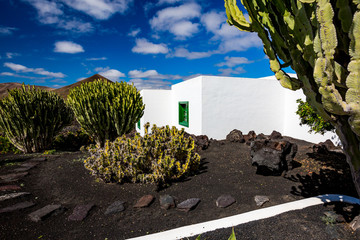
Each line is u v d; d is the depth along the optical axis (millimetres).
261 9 2143
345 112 1592
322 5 1479
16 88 6621
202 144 6234
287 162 4238
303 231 2203
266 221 2400
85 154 6164
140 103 6652
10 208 2951
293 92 8633
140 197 3369
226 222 2420
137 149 4016
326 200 2820
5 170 4633
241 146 6605
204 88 7891
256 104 8641
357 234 2115
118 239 2346
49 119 6910
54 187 3756
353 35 1426
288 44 2033
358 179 2047
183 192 3490
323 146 5422
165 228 2529
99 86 6500
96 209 3041
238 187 3602
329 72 1557
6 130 6621
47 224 2670
